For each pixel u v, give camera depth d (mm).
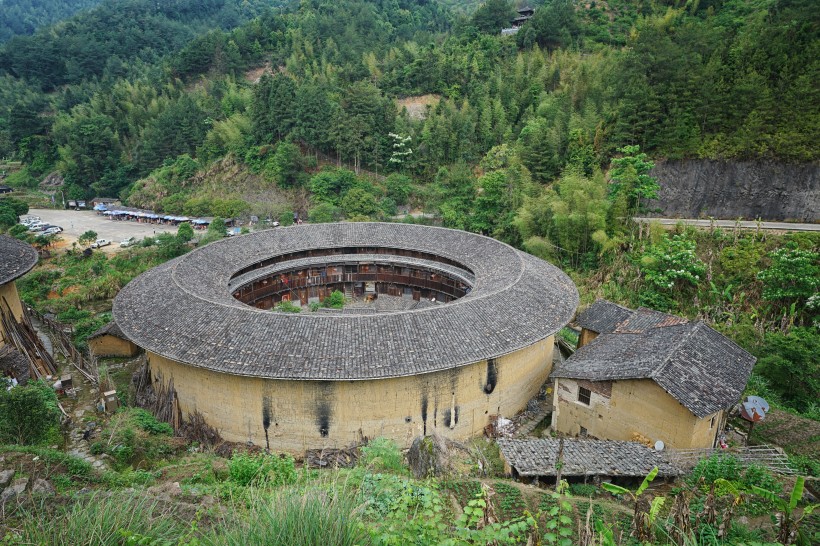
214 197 89062
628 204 53500
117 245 73000
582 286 49812
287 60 113562
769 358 32906
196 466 21719
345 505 8820
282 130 88500
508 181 65000
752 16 70062
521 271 35875
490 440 28609
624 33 96625
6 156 120438
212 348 27062
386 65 105250
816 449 25844
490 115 81938
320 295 52562
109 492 13656
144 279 36219
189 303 30719
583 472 21156
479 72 94562
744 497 17594
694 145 54031
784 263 40094
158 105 111250
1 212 76188
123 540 9172
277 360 26047
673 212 55250
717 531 11859
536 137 65125
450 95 93500
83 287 54875
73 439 27656
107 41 150500
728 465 20234
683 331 28062
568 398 29203
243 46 123938
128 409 30250
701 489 19469
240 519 9781
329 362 25953
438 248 47812
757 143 51125
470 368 28875
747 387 32562
